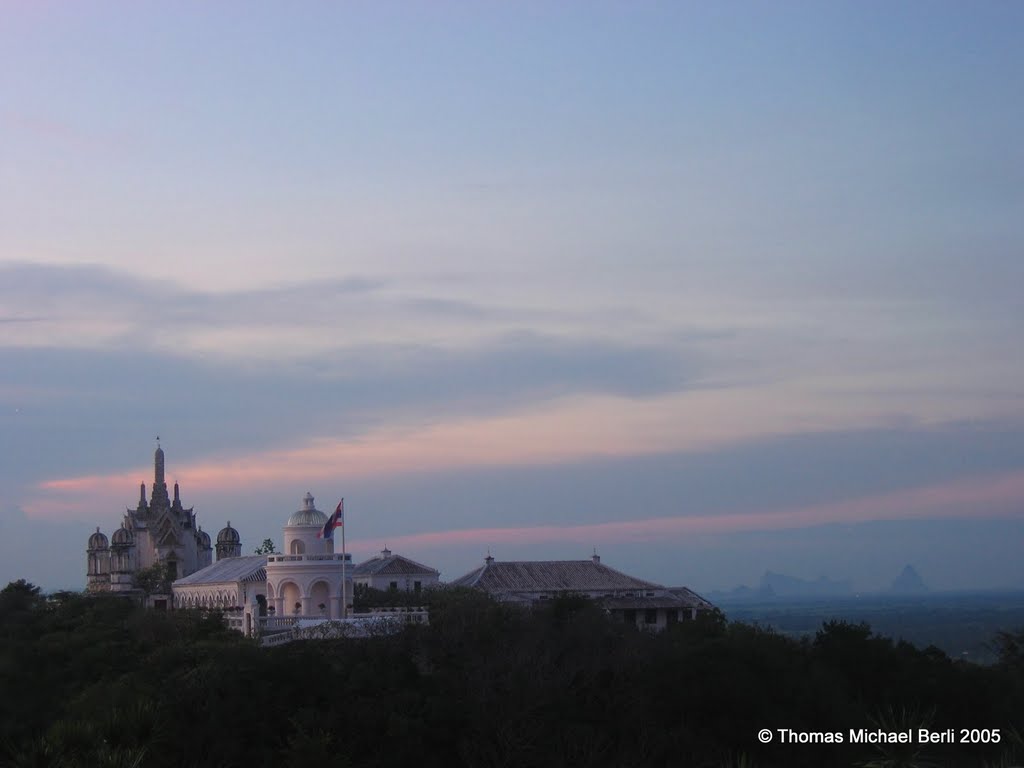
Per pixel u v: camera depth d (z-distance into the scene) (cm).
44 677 15062
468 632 15425
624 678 14650
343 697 13512
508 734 13325
